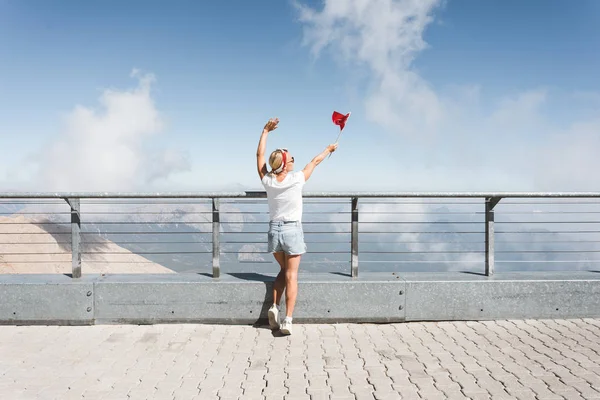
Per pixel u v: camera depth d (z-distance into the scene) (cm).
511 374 362
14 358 396
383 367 377
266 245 511
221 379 354
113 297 484
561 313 507
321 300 492
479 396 324
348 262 528
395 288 494
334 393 329
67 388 339
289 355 405
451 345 428
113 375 362
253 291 490
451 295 498
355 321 494
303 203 515
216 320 490
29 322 481
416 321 498
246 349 419
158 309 487
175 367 378
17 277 510
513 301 503
